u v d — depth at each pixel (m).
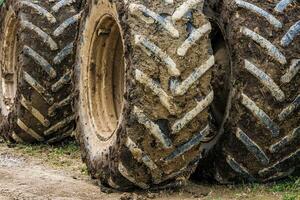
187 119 6.01
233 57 6.46
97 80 7.46
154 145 6.05
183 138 6.06
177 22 6.05
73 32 9.08
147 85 5.95
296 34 6.32
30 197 6.52
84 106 7.48
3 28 10.77
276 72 6.26
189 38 6.02
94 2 7.12
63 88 9.19
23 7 9.23
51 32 9.05
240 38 6.39
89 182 7.14
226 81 6.73
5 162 8.53
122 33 6.23
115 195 6.53
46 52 9.06
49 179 7.32
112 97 7.48
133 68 5.99
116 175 6.35
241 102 6.34
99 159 6.78
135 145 6.05
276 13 6.38
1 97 10.62
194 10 6.12
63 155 9.05
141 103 5.98
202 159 6.76
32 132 9.52
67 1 9.17
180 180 6.33
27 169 8.00
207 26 6.10
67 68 9.11
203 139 6.30
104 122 7.29
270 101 6.29
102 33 7.21
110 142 6.61
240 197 6.27
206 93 6.05
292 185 6.56
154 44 5.97
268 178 6.63
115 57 7.45
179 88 5.95
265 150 6.43
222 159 6.57
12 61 10.78
